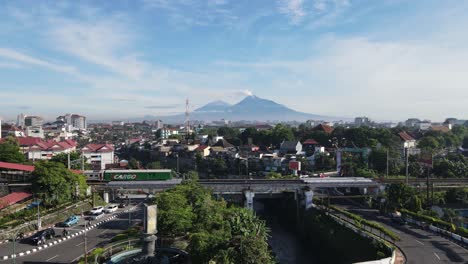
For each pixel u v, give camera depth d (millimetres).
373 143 147000
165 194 60750
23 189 76938
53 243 55688
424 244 54344
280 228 91000
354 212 80625
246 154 156250
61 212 72688
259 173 137125
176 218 51906
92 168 140250
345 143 159500
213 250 41062
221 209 61438
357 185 95625
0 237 56219
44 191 73188
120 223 70375
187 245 49219
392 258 46281
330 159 139250
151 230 43156
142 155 195250
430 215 71812
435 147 154375
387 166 118438
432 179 99375
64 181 76562
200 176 139250
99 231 64062
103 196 92812
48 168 76062
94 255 47094
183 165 163000
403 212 72812
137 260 42781
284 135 181000
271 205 111125
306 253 72688
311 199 89125
